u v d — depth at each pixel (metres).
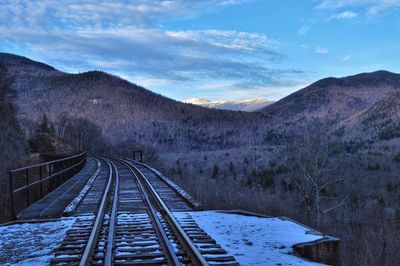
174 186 16.72
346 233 22.78
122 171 27.84
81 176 23.47
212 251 6.73
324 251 7.67
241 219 10.02
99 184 18.91
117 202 12.82
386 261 16.33
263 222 9.67
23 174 20.83
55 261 6.31
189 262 6.19
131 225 9.03
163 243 7.19
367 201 40.66
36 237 8.34
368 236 19.30
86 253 6.29
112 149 119.25
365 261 15.63
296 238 7.93
